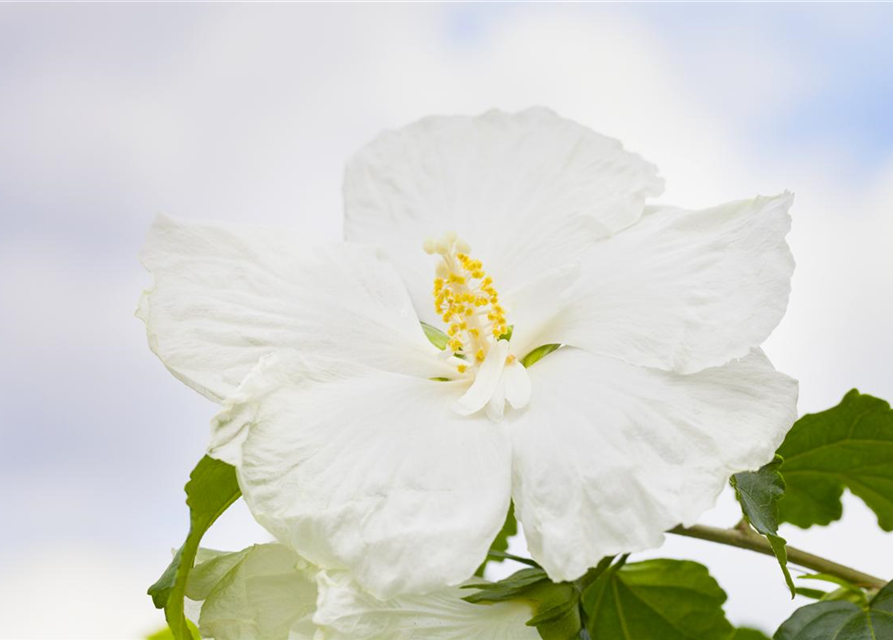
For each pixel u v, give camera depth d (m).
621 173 0.52
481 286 0.50
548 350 0.50
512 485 0.47
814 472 0.55
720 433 0.46
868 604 0.50
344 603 0.46
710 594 0.54
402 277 0.52
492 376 0.48
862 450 0.54
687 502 0.46
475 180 0.53
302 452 0.47
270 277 0.50
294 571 0.48
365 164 0.54
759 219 0.48
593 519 0.46
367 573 0.46
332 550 0.46
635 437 0.47
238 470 0.46
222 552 0.49
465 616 0.47
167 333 0.49
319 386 0.48
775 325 0.47
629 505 0.46
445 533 0.46
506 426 0.48
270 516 0.46
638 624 0.54
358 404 0.48
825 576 0.52
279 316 0.49
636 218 0.51
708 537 0.53
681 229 0.49
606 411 0.47
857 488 0.55
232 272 0.49
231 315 0.49
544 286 0.50
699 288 0.48
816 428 0.54
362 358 0.49
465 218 0.53
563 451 0.47
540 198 0.52
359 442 0.47
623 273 0.49
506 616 0.47
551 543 0.46
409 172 0.53
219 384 0.48
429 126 0.54
